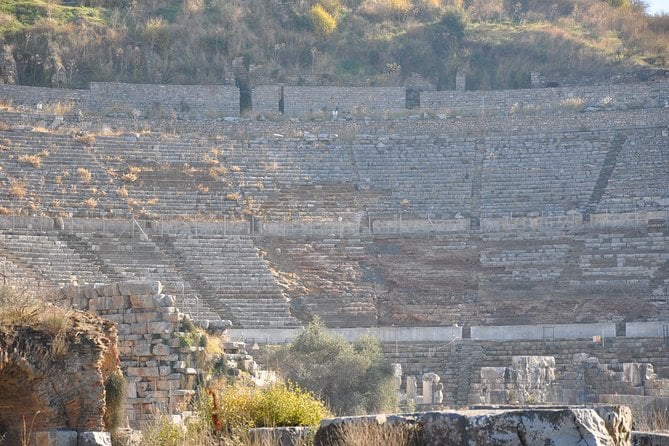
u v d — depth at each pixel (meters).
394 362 71.81
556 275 85.31
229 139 104.25
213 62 125.06
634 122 105.00
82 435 29.39
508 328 74.12
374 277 86.56
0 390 29.92
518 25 136.50
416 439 21.02
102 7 133.75
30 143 97.31
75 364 30.19
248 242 89.62
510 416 19.78
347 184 100.06
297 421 29.89
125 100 112.69
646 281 83.00
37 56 119.44
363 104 115.50
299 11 135.62
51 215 89.12
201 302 79.88
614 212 93.44
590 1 141.62
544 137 104.81
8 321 29.98
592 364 63.44
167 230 89.94
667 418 41.88
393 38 132.12
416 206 97.19
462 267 87.62
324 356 59.00
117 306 41.00
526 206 95.94
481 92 116.06
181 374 40.06
